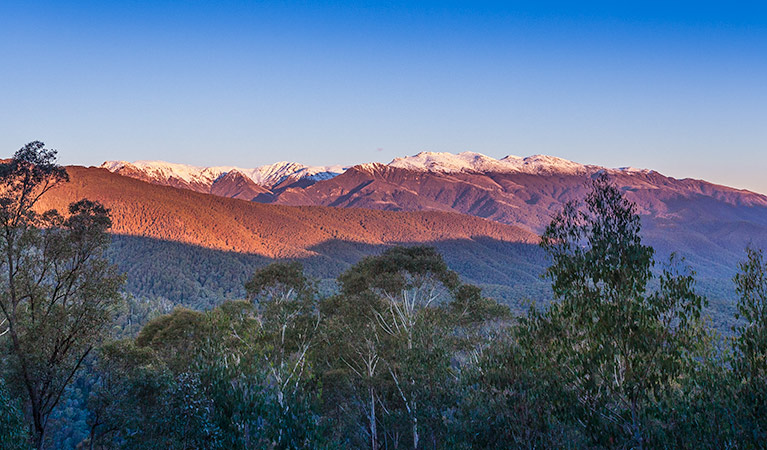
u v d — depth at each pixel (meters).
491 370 18.39
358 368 32.19
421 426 25.27
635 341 14.38
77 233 24.73
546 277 16.31
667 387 14.59
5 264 24.20
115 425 26.70
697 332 15.13
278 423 20.66
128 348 29.53
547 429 16.84
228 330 27.23
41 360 23.77
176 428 20.77
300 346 31.45
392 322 33.25
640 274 15.01
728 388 14.30
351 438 31.27
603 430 14.60
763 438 13.27
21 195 23.62
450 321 31.06
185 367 27.02
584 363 14.95
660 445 14.09
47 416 25.70
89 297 24.80
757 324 14.53
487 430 18.25
